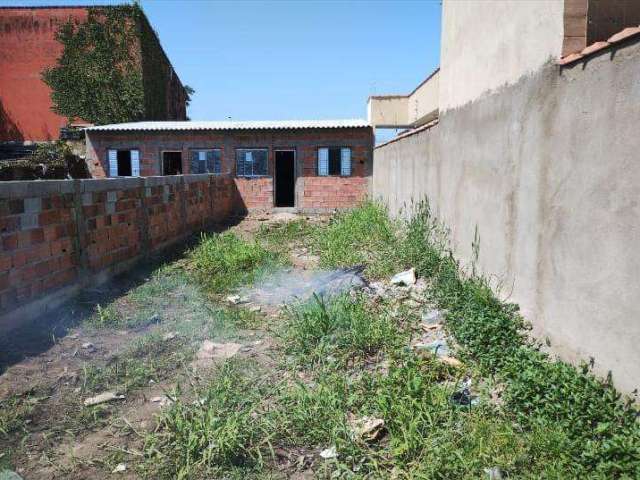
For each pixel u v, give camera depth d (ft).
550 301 12.53
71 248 20.15
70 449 10.23
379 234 31.76
